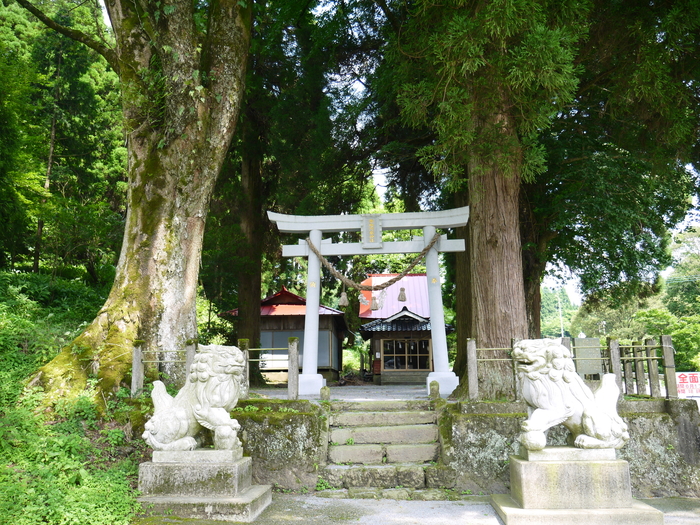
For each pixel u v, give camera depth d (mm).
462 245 10711
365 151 14156
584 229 12484
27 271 14586
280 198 15781
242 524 4938
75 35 9477
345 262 21984
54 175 17641
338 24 13133
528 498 4926
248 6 9094
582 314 18844
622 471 4918
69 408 6535
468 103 7797
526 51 6973
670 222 13500
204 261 14445
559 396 5188
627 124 11086
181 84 8188
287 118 14602
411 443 6891
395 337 18000
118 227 14016
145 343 7742
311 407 6770
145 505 5148
